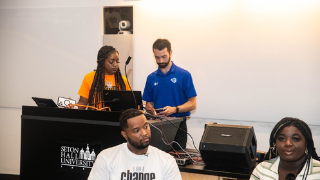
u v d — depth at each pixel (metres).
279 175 2.01
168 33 4.66
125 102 2.89
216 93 4.54
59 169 2.63
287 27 4.23
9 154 5.37
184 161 2.64
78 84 5.03
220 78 4.51
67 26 5.02
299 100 4.25
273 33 4.28
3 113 5.36
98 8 4.89
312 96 4.20
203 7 4.52
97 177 2.26
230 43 4.44
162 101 3.77
